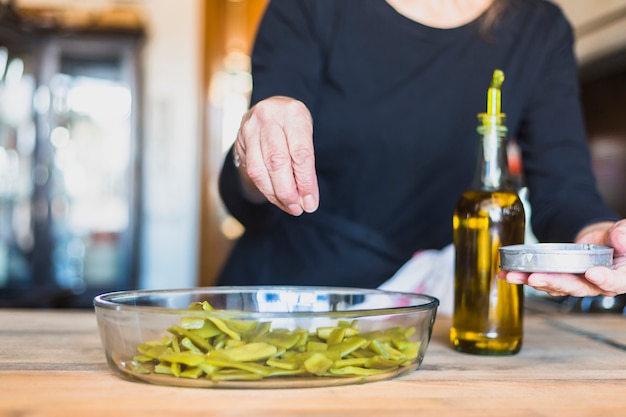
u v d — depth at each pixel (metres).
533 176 1.18
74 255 3.50
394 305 0.79
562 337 0.96
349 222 1.21
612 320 1.14
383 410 0.55
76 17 3.37
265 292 0.79
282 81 1.12
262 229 1.17
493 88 0.84
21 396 0.58
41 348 0.80
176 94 3.90
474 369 0.73
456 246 0.84
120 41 3.43
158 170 3.91
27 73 3.39
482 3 1.16
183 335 0.61
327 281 1.21
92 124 3.49
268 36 1.16
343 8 1.13
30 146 3.41
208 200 4.10
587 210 1.00
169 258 3.91
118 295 0.70
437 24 1.13
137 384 0.62
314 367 0.60
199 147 3.92
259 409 0.54
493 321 0.81
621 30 1.94
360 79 1.14
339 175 1.20
